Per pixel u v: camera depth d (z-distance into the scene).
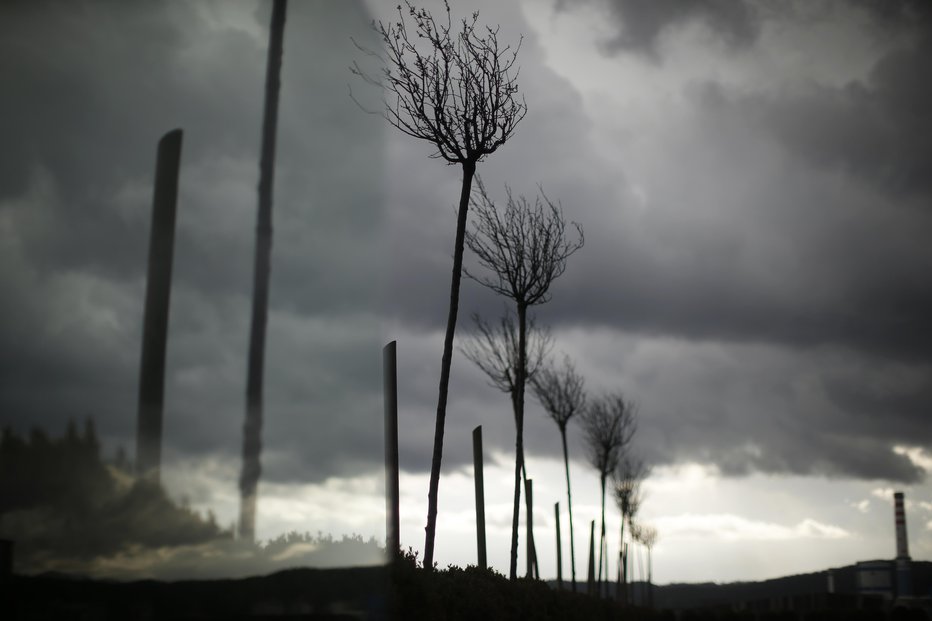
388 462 10.51
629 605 36.12
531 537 20.06
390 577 7.58
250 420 6.00
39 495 5.45
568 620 15.81
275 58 6.46
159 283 5.88
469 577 11.67
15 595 5.28
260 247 6.20
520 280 16.30
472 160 11.75
